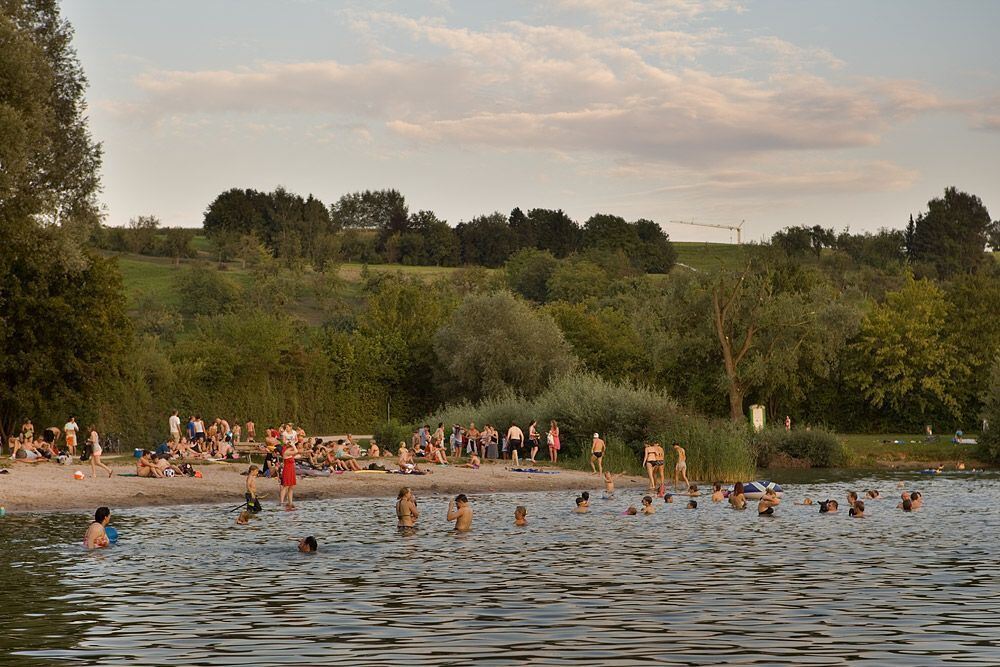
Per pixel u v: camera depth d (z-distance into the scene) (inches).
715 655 477.7
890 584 694.5
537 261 7012.8
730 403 2906.0
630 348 3545.8
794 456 2452.0
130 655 479.2
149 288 5989.2
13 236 1798.7
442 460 2041.1
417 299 3513.8
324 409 3095.5
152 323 4729.3
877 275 7086.6
